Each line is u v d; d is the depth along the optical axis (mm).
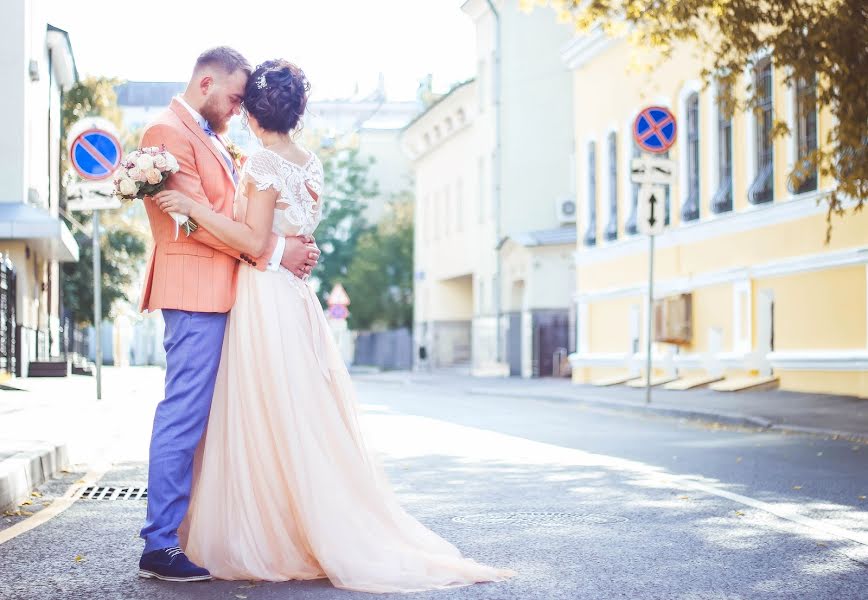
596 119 29094
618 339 27625
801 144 19156
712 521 6699
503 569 5074
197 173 5066
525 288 38312
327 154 66688
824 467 9742
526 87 39719
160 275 5016
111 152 15555
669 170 18016
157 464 4926
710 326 22531
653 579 5023
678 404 17625
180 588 4777
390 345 60375
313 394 4965
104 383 24219
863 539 6102
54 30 32031
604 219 28656
